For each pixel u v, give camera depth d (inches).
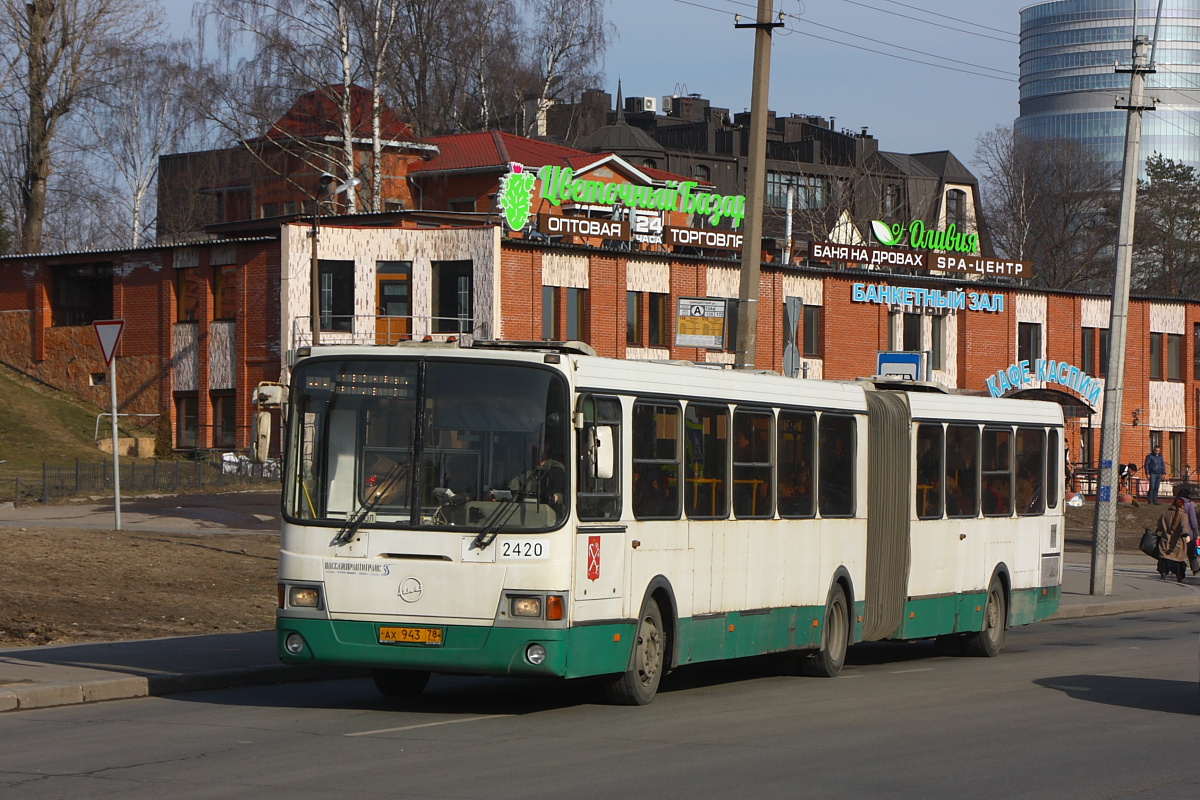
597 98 3868.1
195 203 3403.1
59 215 3671.3
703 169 4387.3
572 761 498.3
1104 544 1422.2
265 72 2539.4
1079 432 3075.8
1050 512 1055.0
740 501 721.6
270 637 849.5
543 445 586.9
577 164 3075.8
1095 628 1187.9
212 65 2568.9
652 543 645.3
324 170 2731.3
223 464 2134.6
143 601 973.2
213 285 2433.6
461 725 585.0
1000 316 2965.1
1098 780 478.6
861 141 4598.9
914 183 4281.5
